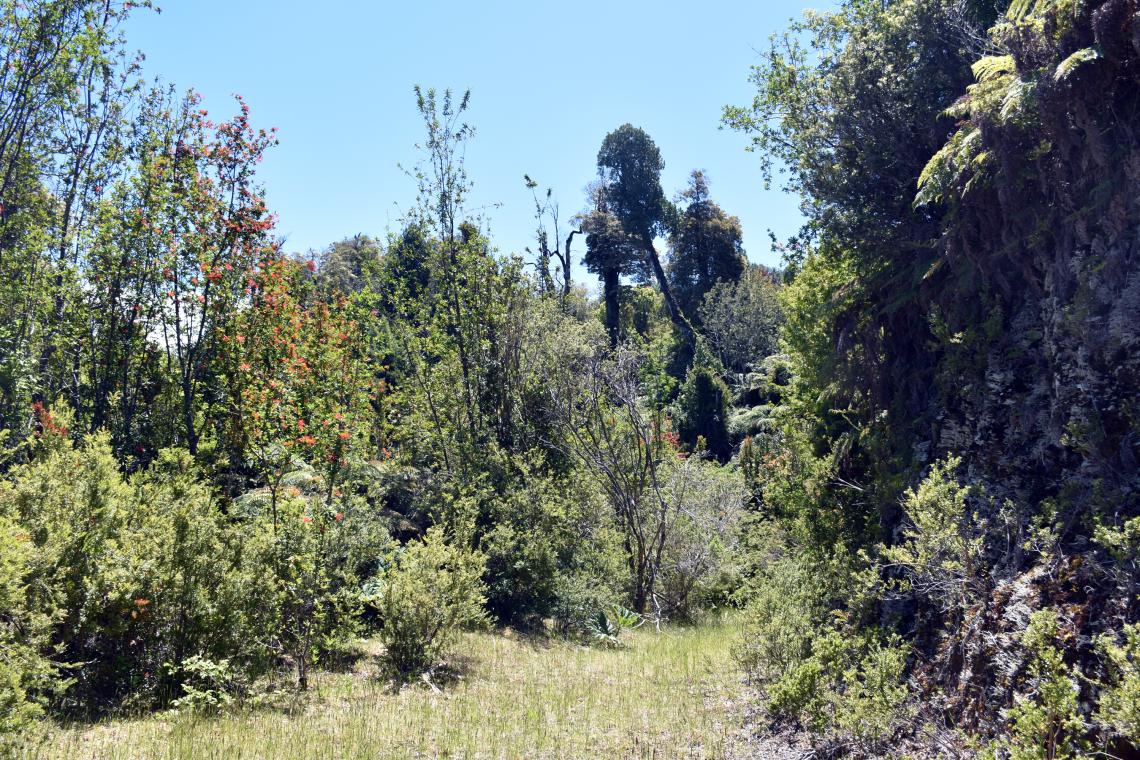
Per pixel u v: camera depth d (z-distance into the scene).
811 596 8.41
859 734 5.86
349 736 6.54
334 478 11.15
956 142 7.57
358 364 15.71
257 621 7.88
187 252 11.84
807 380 13.13
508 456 15.54
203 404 12.42
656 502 16.52
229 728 6.36
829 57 11.16
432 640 9.39
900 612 7.17
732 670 9.34
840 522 9.34
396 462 16.33
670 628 14.88
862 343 9.86
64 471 7.29
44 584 6.18
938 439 7.89
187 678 7.18
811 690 6.50
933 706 5.86
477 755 6.42
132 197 12.40
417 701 7.97
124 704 6.59
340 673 8.81
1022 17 6.75
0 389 11.39
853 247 10.44
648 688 8.84
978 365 7.31
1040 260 6.75
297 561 8.32
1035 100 6.21
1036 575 5.58
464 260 17.19
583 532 15.91
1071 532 5.62
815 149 10.77
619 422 17.19
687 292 53.41
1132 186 5.71
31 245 12.96
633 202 52.81
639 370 17.48
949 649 6.05
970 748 5.14
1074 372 6.06
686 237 53.94
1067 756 4.11
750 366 40.12
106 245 12.10
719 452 31.05
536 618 13.41
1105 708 4.06
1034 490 6.29
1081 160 6.21
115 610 6.75
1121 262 5.76
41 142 14.10
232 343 11.51
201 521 7.79
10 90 12.59
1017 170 6.72
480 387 17.06
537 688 8.84
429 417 17.14
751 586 10.92
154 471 10.28
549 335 17.39
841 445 10.00
